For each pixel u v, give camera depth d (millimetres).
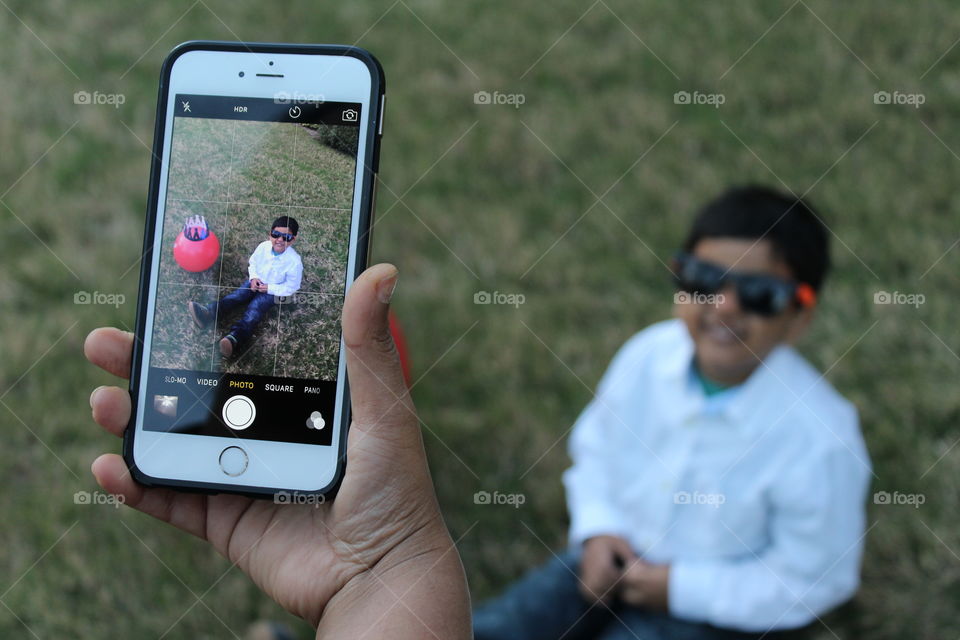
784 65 3557
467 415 2670
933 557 2342
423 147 3336
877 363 2711
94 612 2332
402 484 1364
